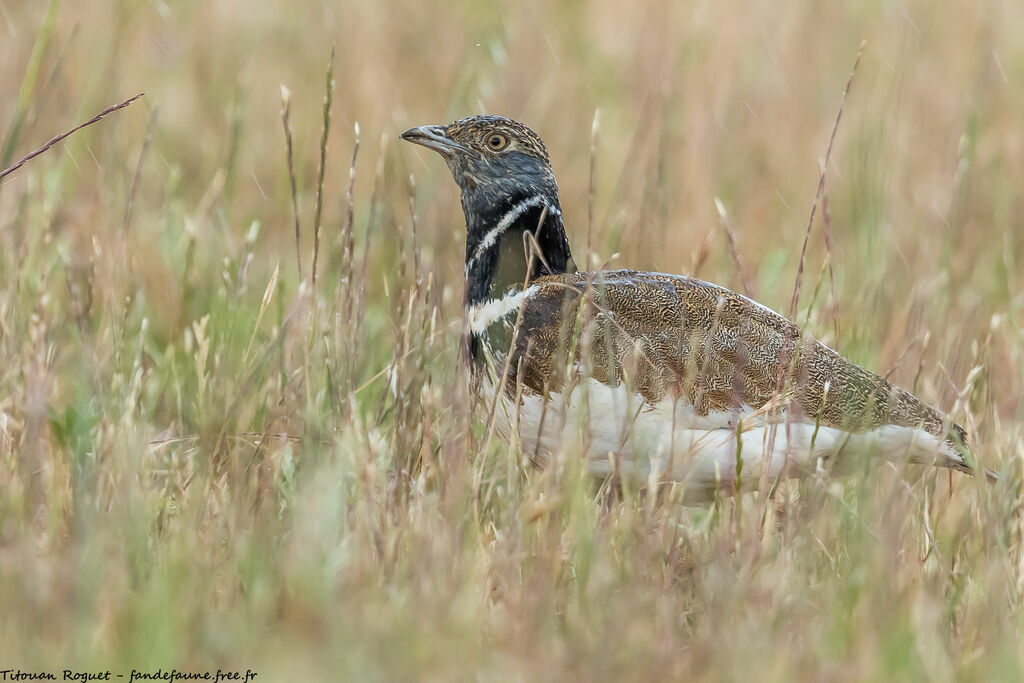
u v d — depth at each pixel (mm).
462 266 12984
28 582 7449
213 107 16531
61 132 14906
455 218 14328
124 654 7035
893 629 7688
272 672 7070
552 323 9734
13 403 9969
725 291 10023
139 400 10094
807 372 9570
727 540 8406
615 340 9586
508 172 10391
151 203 14898
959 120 16859
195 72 17031
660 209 14000
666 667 7406
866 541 8469
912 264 14430
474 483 9000
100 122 15250
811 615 8102
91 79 15867
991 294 13891
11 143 11281
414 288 10375
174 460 9352
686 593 8469
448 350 10703
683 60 17484
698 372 9562
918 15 19359
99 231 13047
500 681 7246
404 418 9867
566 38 18297
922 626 7672
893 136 16344
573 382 9164
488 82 16125
